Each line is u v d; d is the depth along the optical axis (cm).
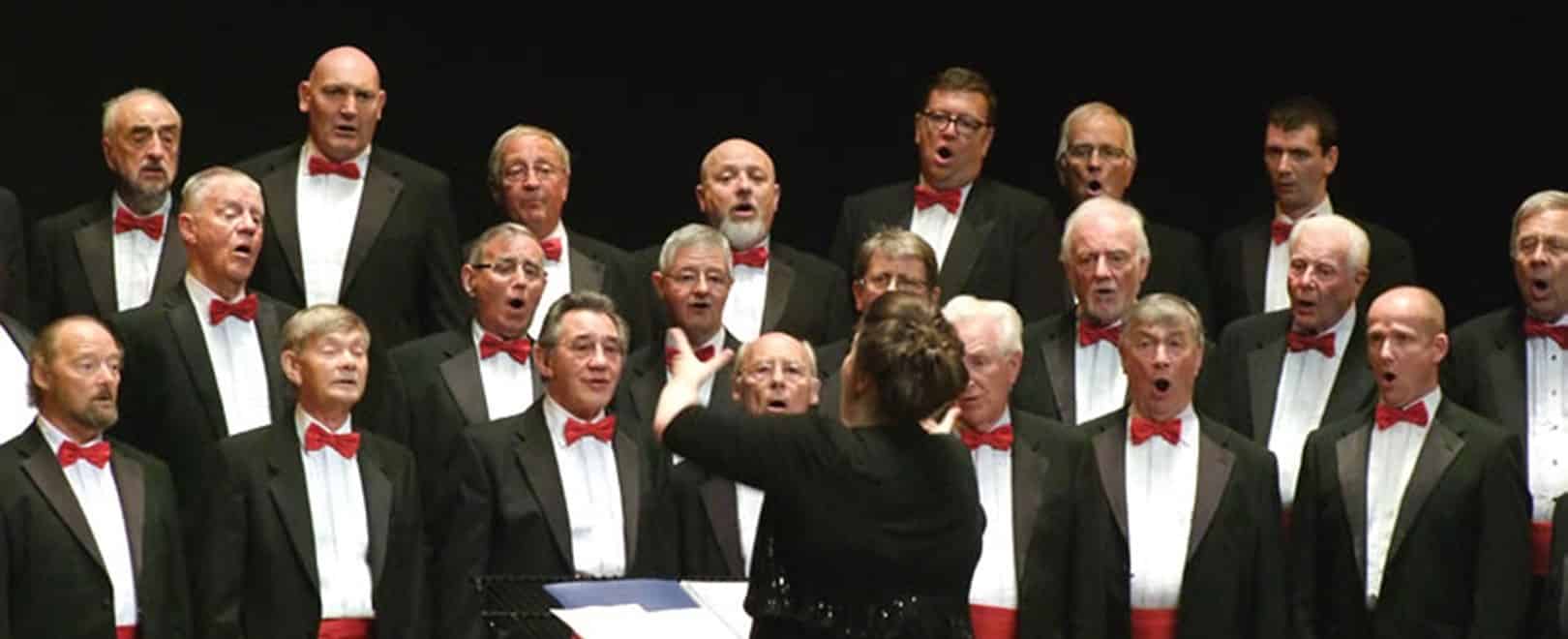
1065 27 2553
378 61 2511
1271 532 1964
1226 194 2539
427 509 2030
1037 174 2558
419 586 1909
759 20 2559
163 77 2466
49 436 1841
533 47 2538
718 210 2184
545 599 1638
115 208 2119
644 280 2197
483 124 2531
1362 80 2519
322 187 2152
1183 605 1941
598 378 1939
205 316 2006
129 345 1986
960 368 1401
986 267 2188
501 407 2056
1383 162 2517
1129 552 1945
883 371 1392
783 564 1373
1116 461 1964
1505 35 2498
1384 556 1977
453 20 2527
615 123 2547
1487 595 1945
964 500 1395
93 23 2450
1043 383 2061
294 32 2495
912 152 2564
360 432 1925
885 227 2214
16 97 2431
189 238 2003
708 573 1936
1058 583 1917
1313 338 2070
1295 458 2064
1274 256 2220
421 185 2172
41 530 1811
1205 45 2542
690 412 1370
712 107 2555
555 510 1919
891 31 2562
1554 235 2039
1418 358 1975
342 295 2128
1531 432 2045
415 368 2053
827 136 2564
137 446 1988
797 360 1928
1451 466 1962
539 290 2064
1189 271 2231
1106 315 2056
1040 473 1928
